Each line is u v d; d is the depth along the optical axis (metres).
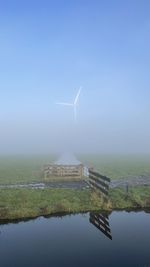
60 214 32.44
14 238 25.06
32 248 22.84
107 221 30.19
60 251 22.14
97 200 35.06
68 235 25.78
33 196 37.75
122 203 35.53
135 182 51.88
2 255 21.52
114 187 45.59
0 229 27.45
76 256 21.25
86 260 20.48
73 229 27.45
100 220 30.52
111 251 22.28
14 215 30.36
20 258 20.89
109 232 26.67
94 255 21.44
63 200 35.19
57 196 37.91
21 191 41.09
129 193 39.72
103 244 23.77
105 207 34.00
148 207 35.34
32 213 31.20
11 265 19.70
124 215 32.34
